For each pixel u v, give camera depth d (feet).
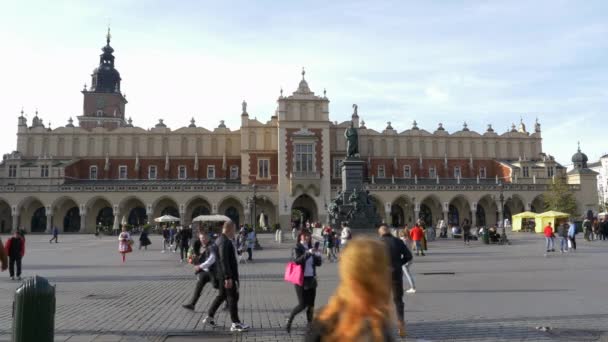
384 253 12.59
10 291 58.80
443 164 300.40
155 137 290.35
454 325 38.58
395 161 295.28
